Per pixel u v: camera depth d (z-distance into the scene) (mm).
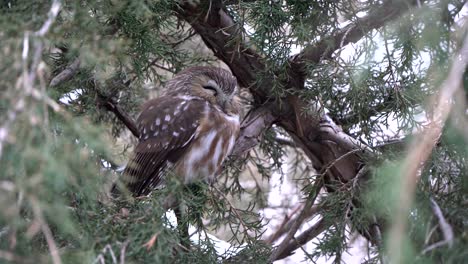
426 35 7465
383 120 9422
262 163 12969
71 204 6684
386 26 8781
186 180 10562
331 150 10273
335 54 8977
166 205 8180
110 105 11109
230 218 8867
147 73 10289
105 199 7676
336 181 9086
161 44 9102
